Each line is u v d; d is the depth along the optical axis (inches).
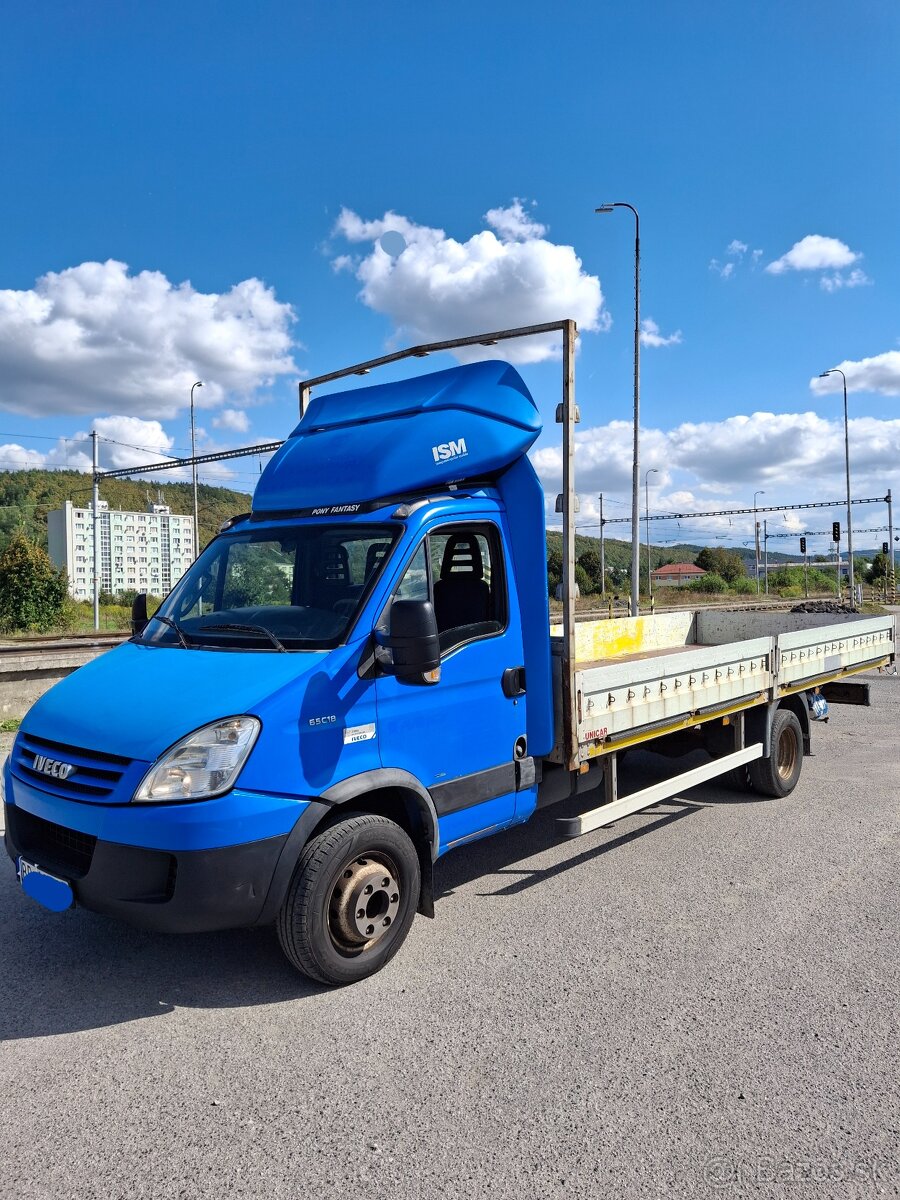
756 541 2780.5
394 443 183.6
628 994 157.6
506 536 199.0
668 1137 116.5
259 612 177.9
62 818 145.7
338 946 157.9
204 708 145.5
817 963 170.9
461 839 183.3
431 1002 154.3
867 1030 145.1
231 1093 126.6
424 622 153.0
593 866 229.6
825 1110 122.7
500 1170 109.9
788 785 302.5
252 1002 154.0
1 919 191.0
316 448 200.2
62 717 158.6
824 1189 106.7
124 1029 144.9
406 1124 119.2
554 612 252.5
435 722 174.6
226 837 139.4
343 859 154.7
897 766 353.1
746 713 288.5
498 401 199.5
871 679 653.3
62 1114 121.6
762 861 233.5
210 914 140.0
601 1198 105.0
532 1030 144.7
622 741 213.6
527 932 185.8
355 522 180.2
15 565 1413.6
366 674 161.5
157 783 138.9
